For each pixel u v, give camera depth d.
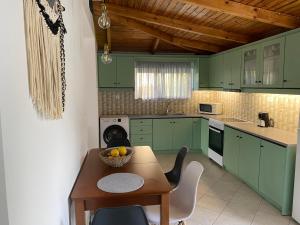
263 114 3.88
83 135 2.73
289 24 2.96
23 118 0.80
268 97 3.96
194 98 6.04
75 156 2.01
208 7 2.71
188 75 5.88
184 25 3.71
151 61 5.69
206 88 5.76
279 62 3.12
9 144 0.70
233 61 4.43
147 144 5.50
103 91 5.70
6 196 0.67
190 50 5.66
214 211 2.96
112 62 5.47
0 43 0.64
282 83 3.07
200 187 3.66
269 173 3.08
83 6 2.58
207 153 5.22
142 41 5.07
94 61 4.14
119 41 5.07
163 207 1.79
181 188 2.32
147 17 3.51
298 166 2.62
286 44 2.98
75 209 1.66
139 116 5.50
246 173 3.63
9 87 0.70
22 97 0.79
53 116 1.18
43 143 1.04
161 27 4.21
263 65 3.49
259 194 3.39
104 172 2.16
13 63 0.72
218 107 5.61
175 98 5.91
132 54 5.49
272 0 2.63
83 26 3.01
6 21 0.68
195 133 5.63
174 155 5.49
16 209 0.74
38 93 0.94
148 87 5.77
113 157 2.26
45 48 1.03
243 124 4.14
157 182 1.92
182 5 3.10
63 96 1.42
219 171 4.36
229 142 4.15
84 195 1.68
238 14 2.79
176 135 5.58
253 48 3.73
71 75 1.86
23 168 0.80
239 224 2.69
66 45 1.65
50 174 1.15
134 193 1.72
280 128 3.68
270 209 3.00
